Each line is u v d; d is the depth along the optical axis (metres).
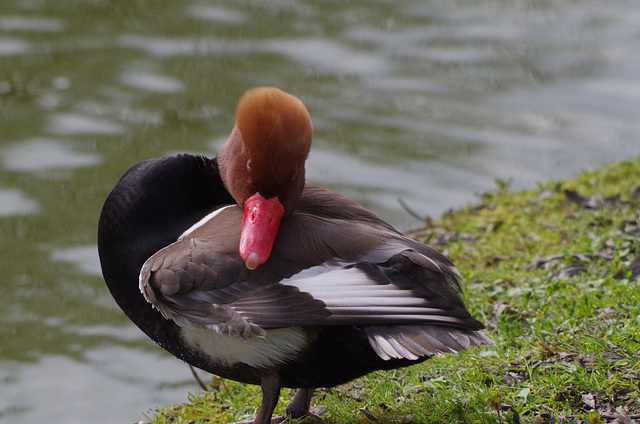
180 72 18.94
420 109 17.56
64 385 10.32
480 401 6.86
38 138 16.42
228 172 7.09
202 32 20.78
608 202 11.51
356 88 18.39
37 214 14.16
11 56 19.50
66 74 18.83
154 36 20.61
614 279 8.82
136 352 11.02
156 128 16.84
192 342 6.74
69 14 21.72
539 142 16.33
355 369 6.57
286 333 6.42
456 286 6.74
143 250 7.01
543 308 8.45
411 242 6.75
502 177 15.19
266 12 22.11
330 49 20.03
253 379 6.78
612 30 21.20
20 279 12.57
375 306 6.08
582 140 16.27
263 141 6.55
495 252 10.62
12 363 10.77
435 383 7.39
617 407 6.70
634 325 7.66
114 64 19.28
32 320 11.70
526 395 6.84
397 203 14.46
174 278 6.45
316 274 6.36
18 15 21.56
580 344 7.60
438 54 19.88
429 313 6.05
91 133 16.70
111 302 12.16
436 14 22.16
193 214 7.20
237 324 6.24
